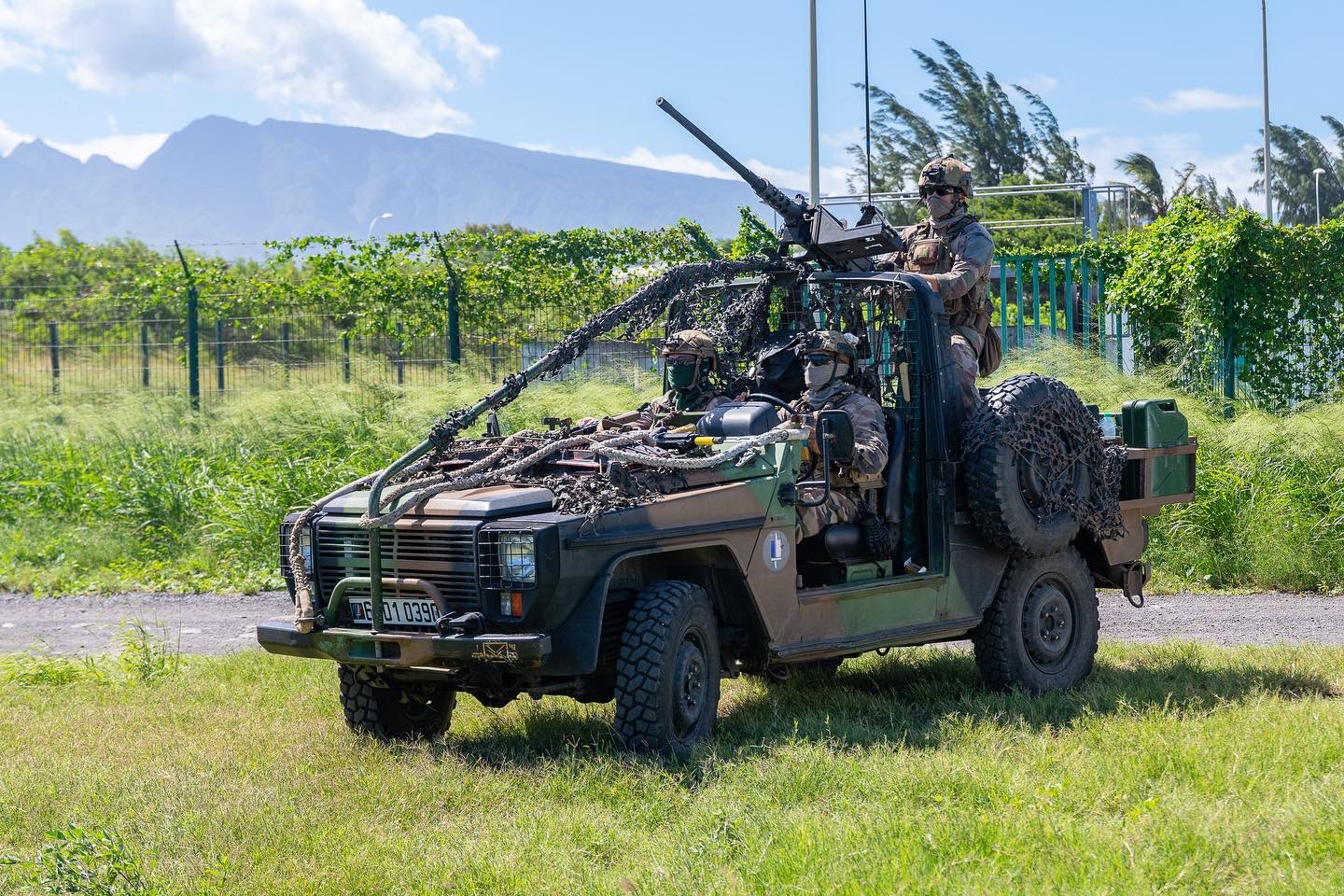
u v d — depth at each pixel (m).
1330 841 4.40
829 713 6.86
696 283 7.56
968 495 7.26
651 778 5.50
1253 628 9.71
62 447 15.47
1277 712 6.28
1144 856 4.29
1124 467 8.30
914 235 8.14
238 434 15.27
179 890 4.36
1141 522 8.53
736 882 4.25
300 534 6.29
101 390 17.11
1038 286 16.72
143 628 9.26
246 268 17.50
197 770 5.92
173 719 7.04
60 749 6.40
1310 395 15.55
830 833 4.65
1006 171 52.50
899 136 47.12
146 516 13.90
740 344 7.95
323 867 4.62
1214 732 5.87
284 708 7.25
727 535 6.29
